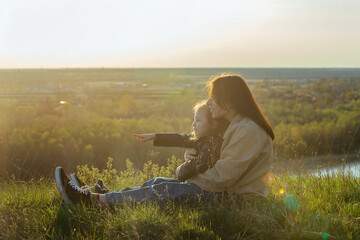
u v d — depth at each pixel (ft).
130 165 12.77
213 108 9.21
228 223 8.32
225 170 8.57
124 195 9.23
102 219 8.36
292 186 11.12
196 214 8.50
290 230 7.98
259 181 9.02
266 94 249.75
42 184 11.52
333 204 10.09
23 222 8.46
